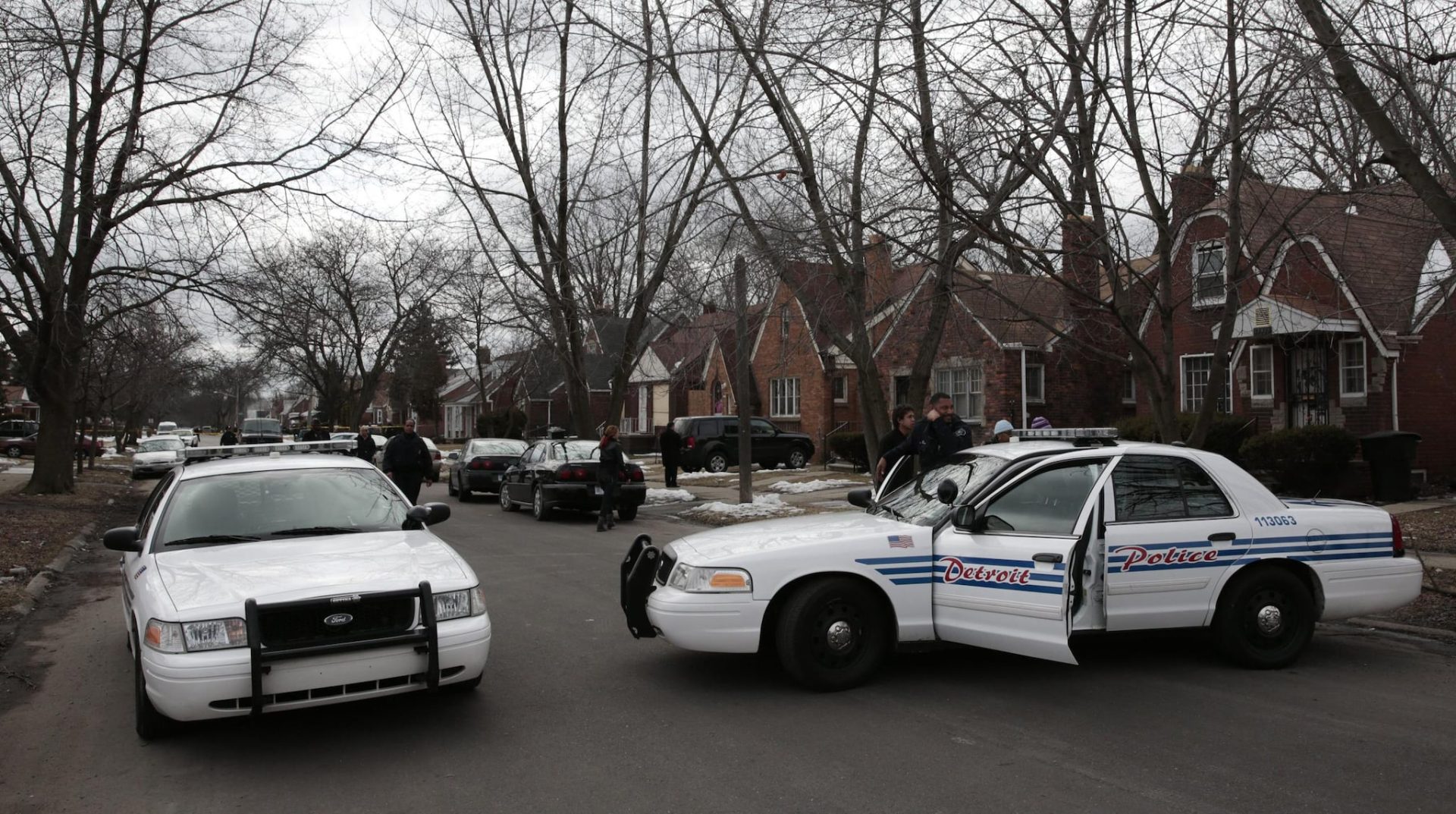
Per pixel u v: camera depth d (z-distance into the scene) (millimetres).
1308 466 16312
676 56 11453
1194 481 6695
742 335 16578
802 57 10055
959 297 13414
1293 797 4500
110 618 9117
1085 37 9789
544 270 20281
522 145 19688
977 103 9641
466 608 5551
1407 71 7801
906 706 5984
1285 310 17109
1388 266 17438
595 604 9352
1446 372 18156
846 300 12969
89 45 15664
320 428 31781
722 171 12148
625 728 5625
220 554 5891
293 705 5062
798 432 31312
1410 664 6977
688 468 28328
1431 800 4461
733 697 6207
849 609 6324
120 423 68438
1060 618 5871
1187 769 4867
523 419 50938
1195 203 10352
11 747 5438
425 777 4898
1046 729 5512
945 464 7434
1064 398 26031
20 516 16281
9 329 19609
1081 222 9453
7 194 16250
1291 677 6602
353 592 5246
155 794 4742
